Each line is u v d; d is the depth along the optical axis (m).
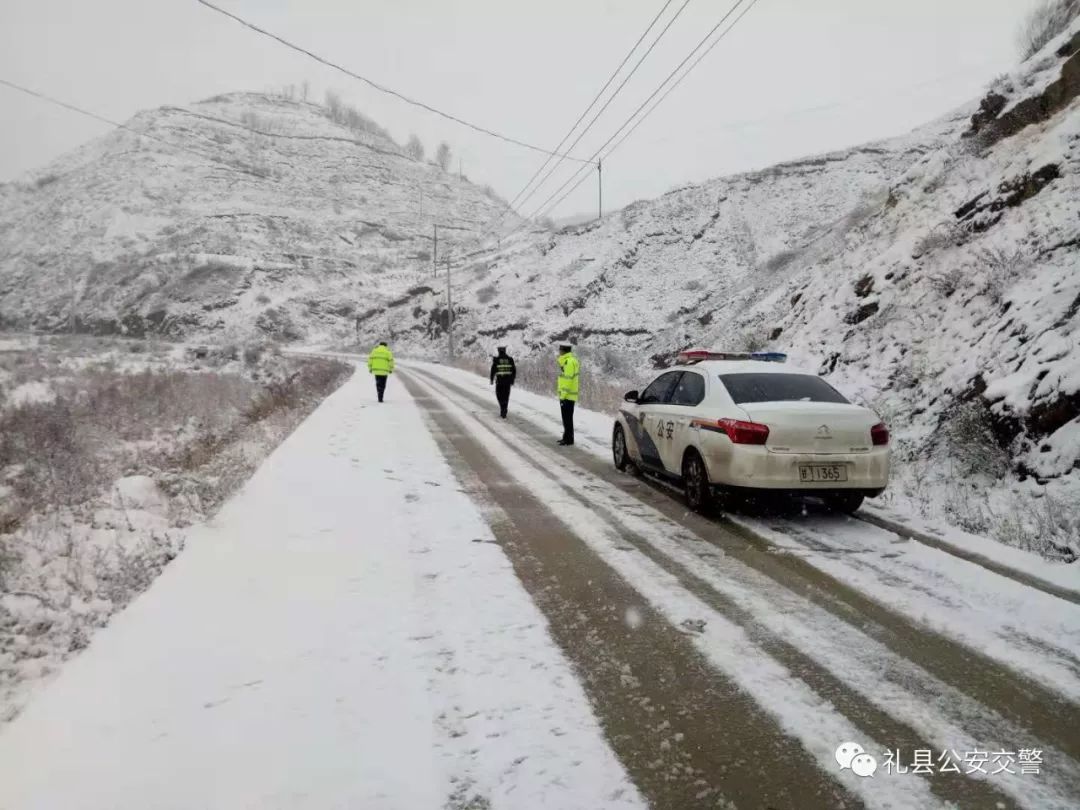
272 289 88.25
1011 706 3.14
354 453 10.12
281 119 185.12
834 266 18.48
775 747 2.80
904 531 6.16
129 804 2.38
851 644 3.81
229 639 3.77
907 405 10.20
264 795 2.44
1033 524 6.18
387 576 4.86
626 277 54.41
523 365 33.19
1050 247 10.10
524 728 2.93
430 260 110.00
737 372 7.11
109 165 133.00
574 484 8.29
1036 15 21.14
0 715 3.09
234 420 14.91
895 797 2.49
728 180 61.62
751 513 6.82
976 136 16.48
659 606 4.36
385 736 2.84
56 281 94.25
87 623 4.13
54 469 8.66
